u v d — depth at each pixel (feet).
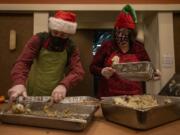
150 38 8.90
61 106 3.87
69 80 4.33
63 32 4.55
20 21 7.89
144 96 4.20
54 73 4.91
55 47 4.74
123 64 4.26
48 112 3.68
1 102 5.16
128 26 5.32
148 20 9.07
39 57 4.83
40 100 4.10
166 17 7.93
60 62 4.89
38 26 7.68
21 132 3.10
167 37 7.92
